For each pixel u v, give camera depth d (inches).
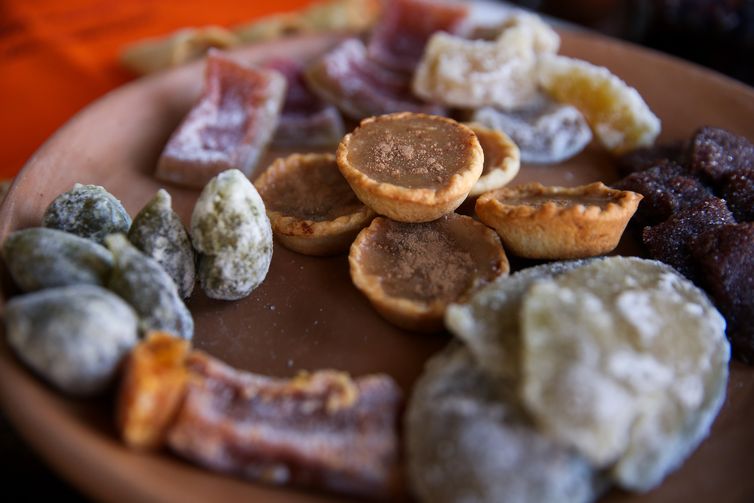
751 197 10.0
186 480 7.2
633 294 8.1
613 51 13.4
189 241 8.9
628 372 7.3
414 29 13.8
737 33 15.5
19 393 7.5
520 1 21.5
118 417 7.3
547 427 7.0
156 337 7.6
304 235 9.6
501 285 8.4
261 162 12.0
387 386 7.8
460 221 9.5
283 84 12.3
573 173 11.6
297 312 9.3
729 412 8.3
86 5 17.0
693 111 12.4
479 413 7.2
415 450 7.3
